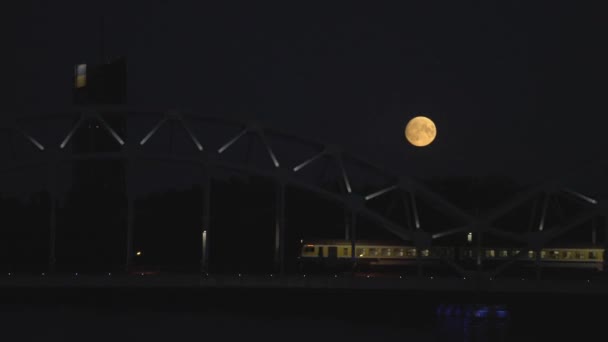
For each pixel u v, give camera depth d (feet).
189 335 645.92
